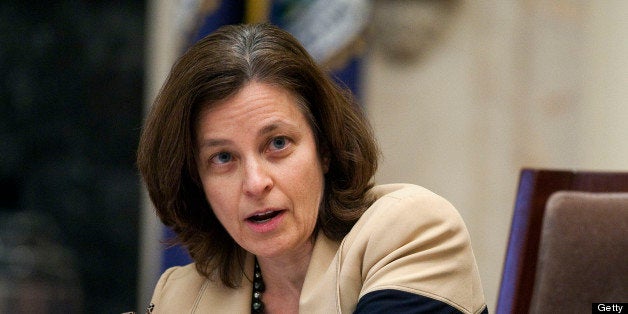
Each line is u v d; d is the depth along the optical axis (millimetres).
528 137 10250
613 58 9883
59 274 12883
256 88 3965
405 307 3811
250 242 4102
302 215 4074
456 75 10211
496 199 10273
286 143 4023
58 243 13039
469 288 4008
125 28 13031
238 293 4516
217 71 3945
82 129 13109
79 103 13094
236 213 4070
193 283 4684
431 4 10047
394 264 3924
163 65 12414
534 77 10258
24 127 13102
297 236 4078
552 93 10250
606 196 4375
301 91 4062
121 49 13039
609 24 9961
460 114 10250
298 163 4027
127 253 13086
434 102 10250
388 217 4051
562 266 4309
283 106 4000
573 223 4332
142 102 13055
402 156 10289
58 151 13148
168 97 4070
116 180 13211
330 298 4082
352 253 4070
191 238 4594
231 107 3957
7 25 13039
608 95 9914
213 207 4168
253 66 3967
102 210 13109
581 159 10172
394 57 10211
